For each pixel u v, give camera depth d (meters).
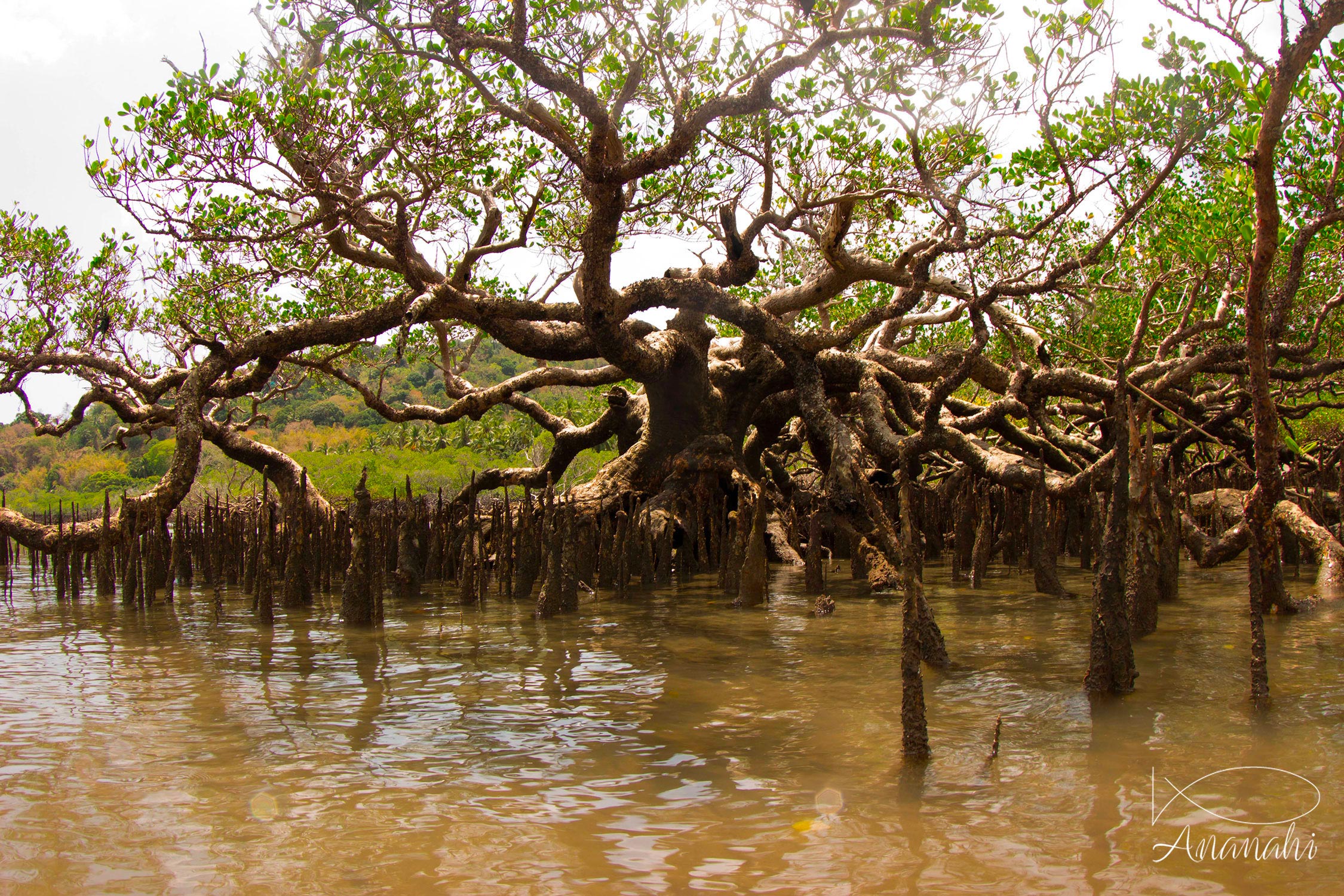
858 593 11.41
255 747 4.82
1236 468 17.69
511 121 12.52
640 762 4.52
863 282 18.52
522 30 8.87
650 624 8.92
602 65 10.93
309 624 9.06
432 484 25.38
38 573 15.55
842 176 13.30
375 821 3.80
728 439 15.00
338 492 24.73
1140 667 6.39
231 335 15.66
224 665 6.92
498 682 6.30
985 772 4.29
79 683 6.30
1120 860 3.33
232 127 11.29
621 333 12.30
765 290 18.08
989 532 11.74
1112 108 10.66
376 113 11.45
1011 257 13.62
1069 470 14.88
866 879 3.21
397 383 70.88
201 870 3.36
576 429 17.92
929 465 21.34
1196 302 14.21
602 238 10.75
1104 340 16.56
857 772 4.34
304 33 8.83
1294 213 11.95
